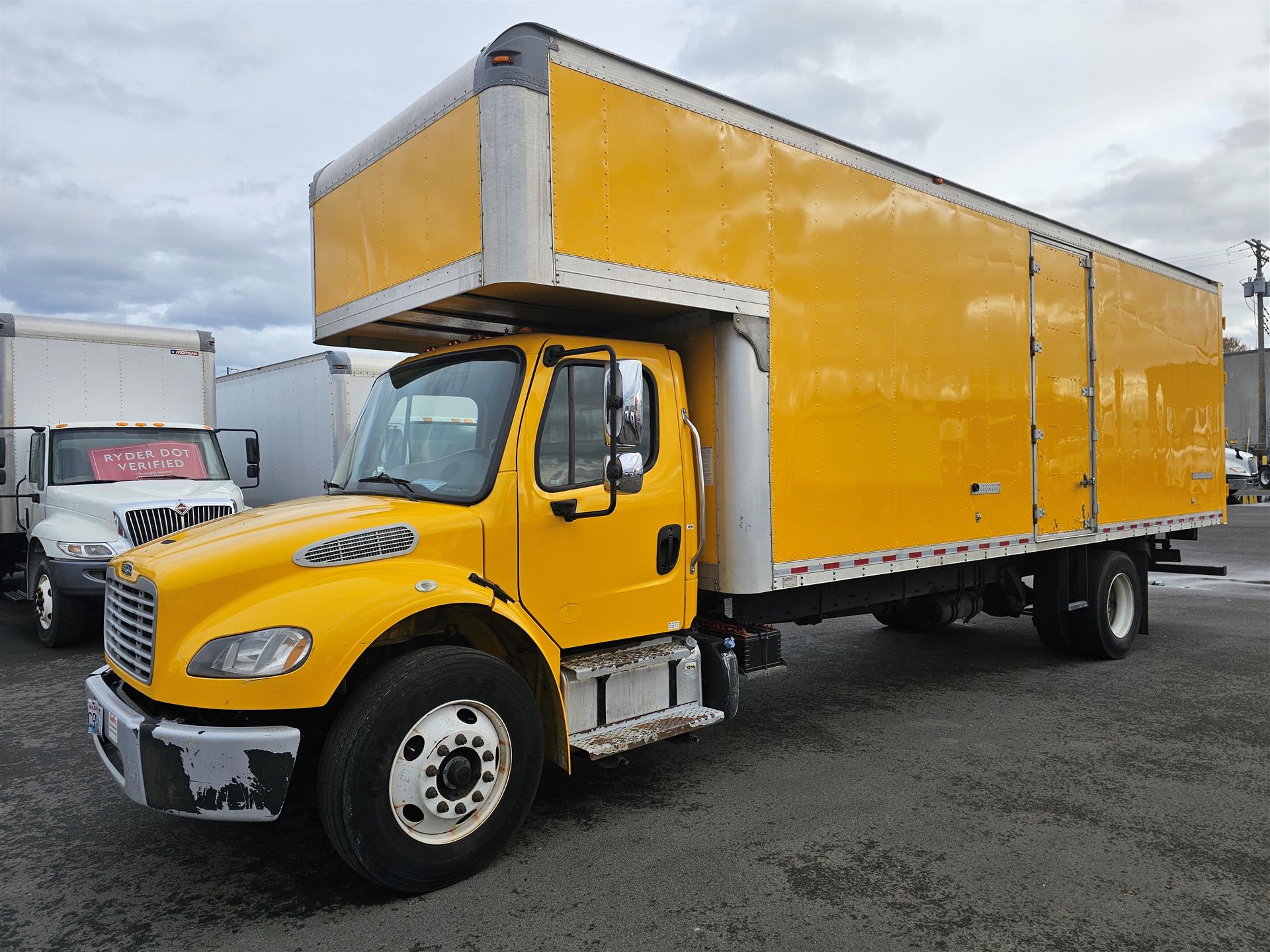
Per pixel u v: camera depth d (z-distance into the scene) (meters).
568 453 4.34
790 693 6.87
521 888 3.63
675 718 4.55
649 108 4.46
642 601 4.58
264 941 3.25
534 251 3.97
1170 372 8.71
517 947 3.17
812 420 5.22
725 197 4.80
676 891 3.58
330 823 3.39
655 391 4.71
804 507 5.16
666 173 4.53
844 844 4.02
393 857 3.45
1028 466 6.87
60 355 10.39
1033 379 6.93
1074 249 7.42
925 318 6.01
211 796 3.29
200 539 3.76
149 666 3.49
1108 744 5.46
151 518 8.95
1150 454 8.35
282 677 3.27
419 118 4.48
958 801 4.54
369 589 3.52
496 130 3.97
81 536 8.75
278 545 3.52
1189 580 13.12
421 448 4.45
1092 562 7.79
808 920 3.33
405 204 4.59
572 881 3.69
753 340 4.91
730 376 4.88
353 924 3.36
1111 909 3.40
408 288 4.57
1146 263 8.36
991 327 6.54
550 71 4.09
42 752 5.62
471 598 3.71
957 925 3.28
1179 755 5.24
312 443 12.98
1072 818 4.29
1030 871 3.72
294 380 13.45
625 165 4.35
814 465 5.23
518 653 4.27
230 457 15.85
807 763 5.18
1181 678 7.22
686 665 4.78
